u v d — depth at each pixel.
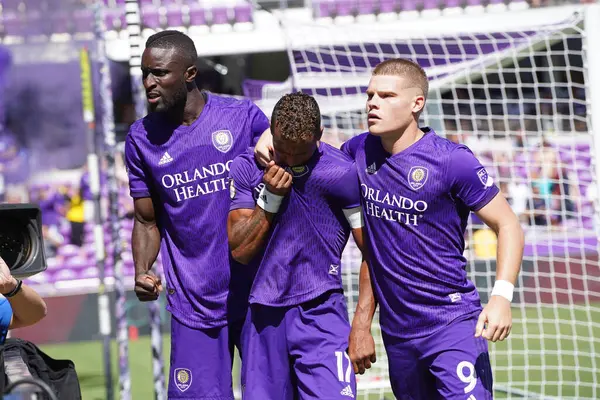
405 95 12.91
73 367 12.03
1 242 11.67
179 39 14.13
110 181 21.34
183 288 14.74
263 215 13.23
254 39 49.53
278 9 50.12
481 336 12.52
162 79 13.93
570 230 36.91
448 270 13.24
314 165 13.23
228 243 14.05
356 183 13.40
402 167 13.02
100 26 22.16
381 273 13.50
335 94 32.16
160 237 15.19
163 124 14.47
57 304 38.31
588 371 27.39
